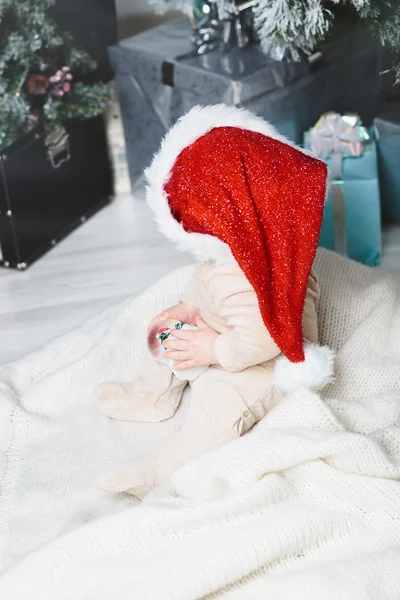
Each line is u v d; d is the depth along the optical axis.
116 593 1.08
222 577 1.08
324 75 2.25
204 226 1.27
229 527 1.12
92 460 1.46
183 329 1.44
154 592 1.06
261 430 1.21
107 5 2.51
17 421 1.53
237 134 1.30
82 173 2.52
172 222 1.31
